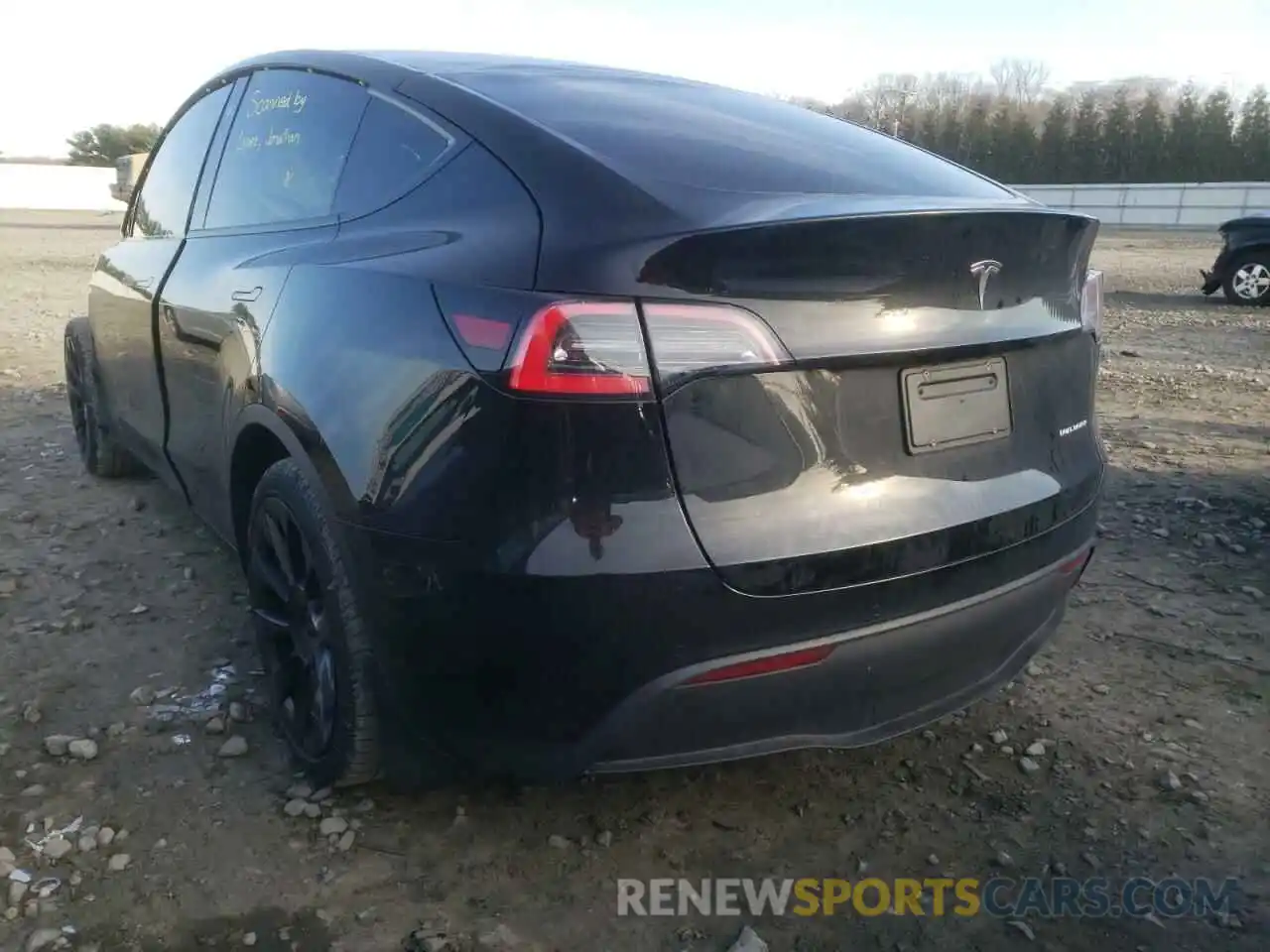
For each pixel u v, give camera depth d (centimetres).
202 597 371
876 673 215
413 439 208
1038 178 6069
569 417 191
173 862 236
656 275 194
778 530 200
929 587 217
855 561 206
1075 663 341
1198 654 349
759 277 198
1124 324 1173
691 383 194
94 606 362
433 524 203
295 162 309
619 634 194
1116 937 225
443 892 231
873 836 255
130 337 393
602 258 195
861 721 222
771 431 201
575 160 222
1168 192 4238
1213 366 889
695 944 220
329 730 247
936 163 287
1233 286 1373
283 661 273
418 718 221
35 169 4378
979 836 257
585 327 191
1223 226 1385
